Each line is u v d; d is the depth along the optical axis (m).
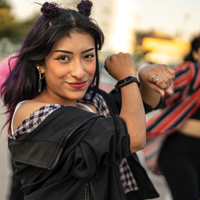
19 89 1.10
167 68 1.17
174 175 2.02
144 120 1.05
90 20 1.04
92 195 0.98
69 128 0.92
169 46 19.14
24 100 1.12
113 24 24.36
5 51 24.20
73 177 0.97
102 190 1.00
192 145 2.04
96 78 1.19
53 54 0.99
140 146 1.02
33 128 0.96
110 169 1.05
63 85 1.02
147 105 1.31
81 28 0.99
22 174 0.99
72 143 0.93
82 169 0.92
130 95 1.12
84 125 0.93
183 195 1.97
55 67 0.99
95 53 1.11
